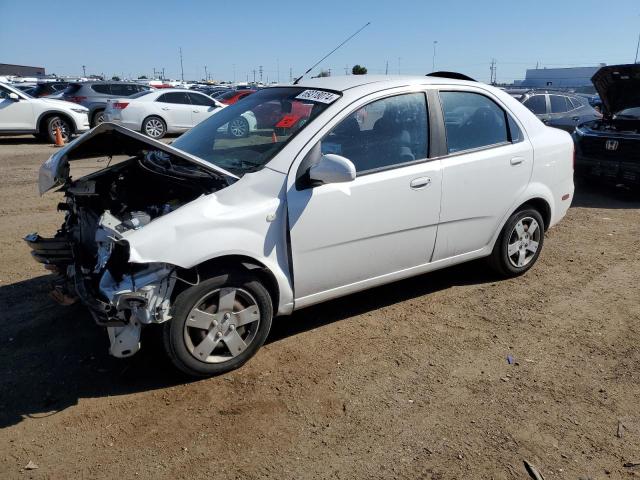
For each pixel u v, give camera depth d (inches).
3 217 274.2
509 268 194.1
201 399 128.2
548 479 104.7
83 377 136.5
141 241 117.3
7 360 143.4
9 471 105.8
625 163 310.0
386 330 161.5
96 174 164.7
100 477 104.7
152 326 134.4
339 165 129.0
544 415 123.5
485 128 176.6
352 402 127.6
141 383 134.3
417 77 169.2
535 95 486.9
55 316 167.0
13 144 581.3
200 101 661.9
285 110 154.8
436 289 190.5
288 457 110.1
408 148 157.1
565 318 170.2
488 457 110.4
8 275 197.5
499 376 138.8
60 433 116.5
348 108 147.4
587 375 139.5
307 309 175.0
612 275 205.5
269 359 145.0
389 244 155.8
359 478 104.9
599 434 117.3
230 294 131.9
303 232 137.9
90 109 706.2
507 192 180.2
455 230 170.7
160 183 149.7
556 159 194.4
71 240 148.6
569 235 257.1
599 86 327.9
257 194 133.5
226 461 108.9
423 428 119.0
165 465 107.7
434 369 141.6
